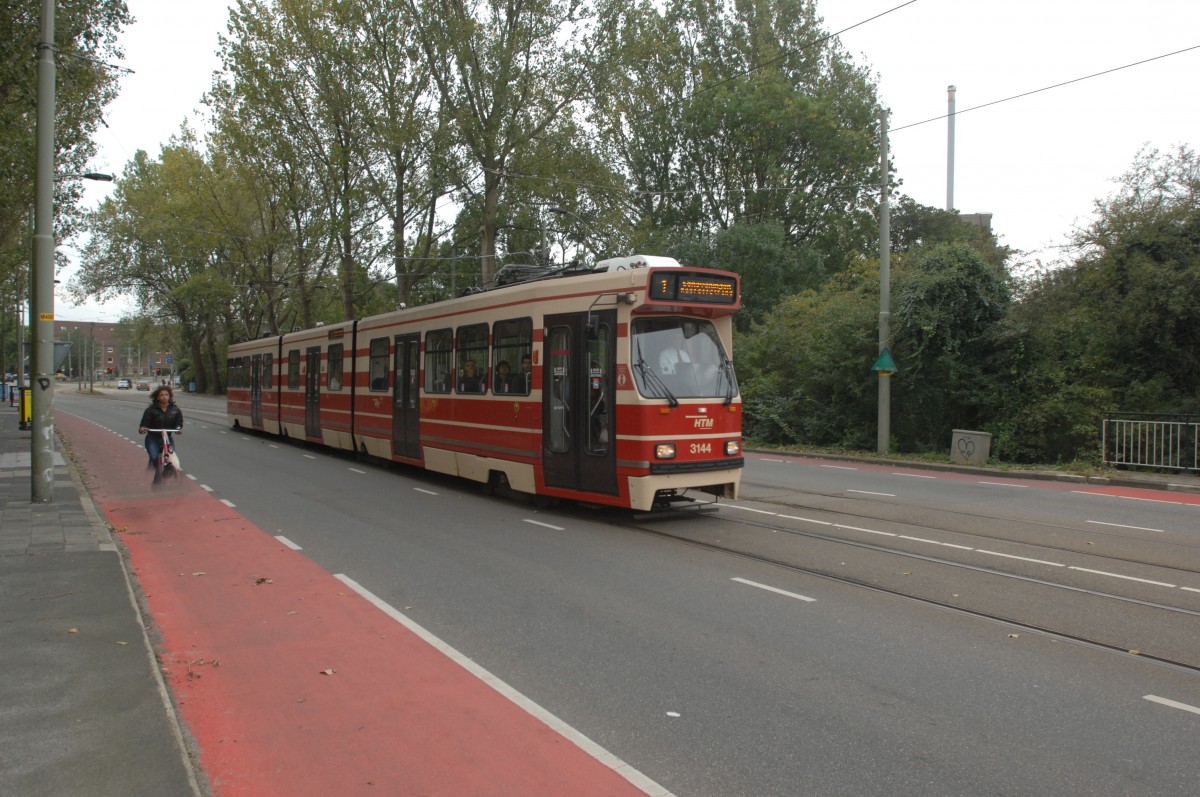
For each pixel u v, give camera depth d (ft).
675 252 124.47
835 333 76.07
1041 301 66.80
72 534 31.19
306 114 115.75
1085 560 28.53
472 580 25.96
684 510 39.22
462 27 98.78
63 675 16.39
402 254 117.08
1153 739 14.47
